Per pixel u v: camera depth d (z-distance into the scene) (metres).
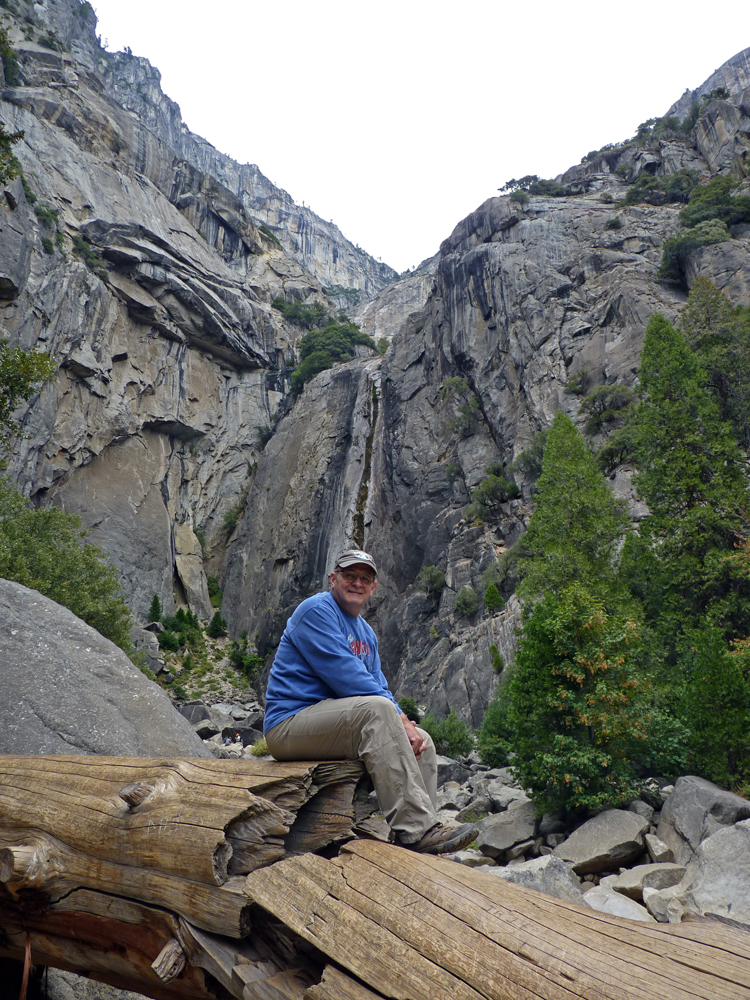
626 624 10.25
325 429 73.75
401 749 2.51
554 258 57.97
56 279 58.94
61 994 3.75
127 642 29.09
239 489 78.06
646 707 9.83
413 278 146.50
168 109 184.88
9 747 5.38
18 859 2.55
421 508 56.84
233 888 2.10
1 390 18.27
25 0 81.56
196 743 6.17
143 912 2.37
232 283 83.81
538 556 23.84
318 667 2.79
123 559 61.41
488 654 36.47
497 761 17.97
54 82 74.00
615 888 6.88
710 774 9.49
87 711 5.79
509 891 1.93
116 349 66.25
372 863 2.08
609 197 66.12
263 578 69.00
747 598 18.20
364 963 1.77
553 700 9.77
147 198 76.50
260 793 2.31
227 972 2.02
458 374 61.00
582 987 1.53
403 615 51.34
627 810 8.81
